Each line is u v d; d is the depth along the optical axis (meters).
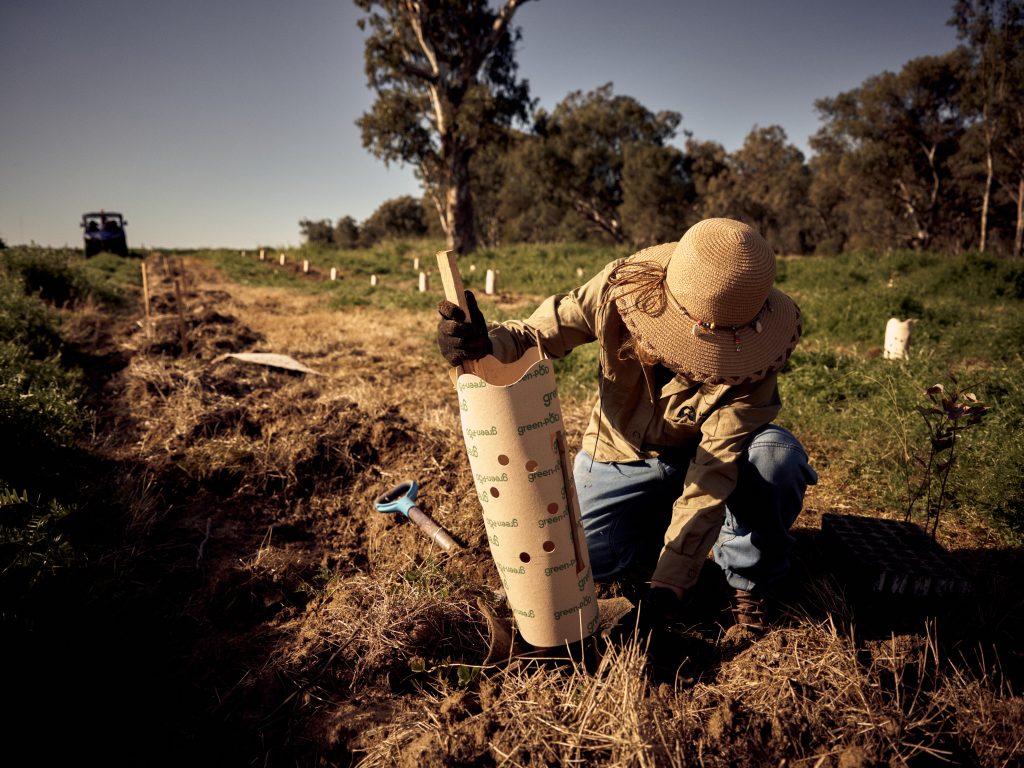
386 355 7.38
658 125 47.84
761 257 1.99
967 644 2.39
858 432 4.53
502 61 32.25
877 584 2.46
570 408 5.35
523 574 1.98
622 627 2.32
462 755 1.90
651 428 2.46
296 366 6.04
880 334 9.00
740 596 2.50
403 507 3.28
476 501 3.45
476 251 26.91
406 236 85.50
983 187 42.56
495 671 2.21
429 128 32.62
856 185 47.31
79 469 3.66
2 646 2.14
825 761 1.89
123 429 4.41
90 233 24.44
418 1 28.77
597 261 22.08
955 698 2.11
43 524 2.67
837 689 2.11
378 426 4.20
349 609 2.55
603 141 48.06
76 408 4.47
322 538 3.34
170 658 2.38
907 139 43.25
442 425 4.54
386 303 12.80
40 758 1.91
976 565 3.05
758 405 2.25
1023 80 33.19
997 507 3.39
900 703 2.08
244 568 2.88
